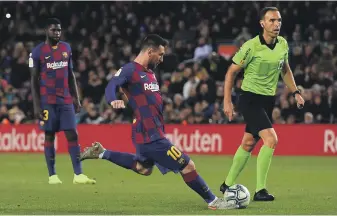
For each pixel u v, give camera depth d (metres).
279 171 49.44
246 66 32.84
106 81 73.94
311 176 46.03
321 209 29.97
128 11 86.88
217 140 63.59
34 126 65.81
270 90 32.97
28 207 30.59
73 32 85.94
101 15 87.19
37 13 89.69
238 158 33.91
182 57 78.81
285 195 35.38
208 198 29.59
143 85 28.06
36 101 39.25
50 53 38.88
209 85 68.00
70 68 39.62
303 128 63.00
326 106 66.94
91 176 46.41
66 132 39.50
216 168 51.97
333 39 79.25
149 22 84.06
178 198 34.06
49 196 34.84
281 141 63.31
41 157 61.12
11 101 72.81
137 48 80.81
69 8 88.81
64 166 53.25
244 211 29.06
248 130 33.53
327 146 62.78
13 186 39.66
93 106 68.81
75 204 31.66
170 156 28.08
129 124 64.69
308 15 81.12
